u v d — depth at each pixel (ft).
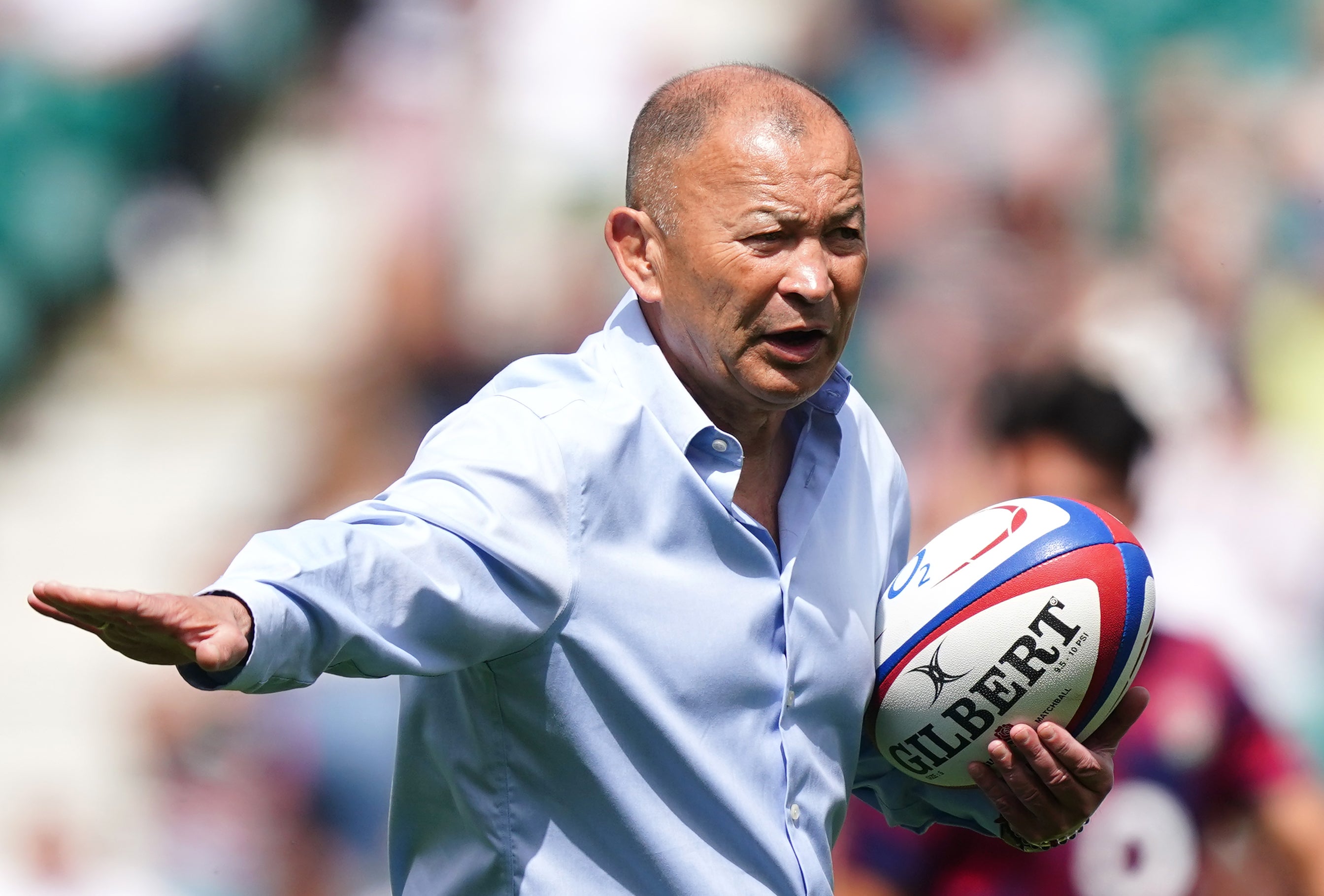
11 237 134.92
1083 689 34.47
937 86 135.33
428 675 30.53
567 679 30.17
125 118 138.10
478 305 125.18
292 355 128.57
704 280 30.86
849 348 124.26
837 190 30.68
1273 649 109.19
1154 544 107.55
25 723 105.60
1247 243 132.57
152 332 133.49
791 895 31.71
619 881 30.96
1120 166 135.85
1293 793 53.72
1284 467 119.75
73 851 96.43
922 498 113.09
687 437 31.19
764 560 32.01
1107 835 52.01
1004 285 126.72
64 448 127.34
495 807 31.07
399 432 120.78
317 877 91.81
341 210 131.75
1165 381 119.96
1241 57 141.08
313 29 137.69
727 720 31.40
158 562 117.91
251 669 24.79
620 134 130.62
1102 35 140.56
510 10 134.21
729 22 135.33
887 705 35.12
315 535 26.84
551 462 29.68
